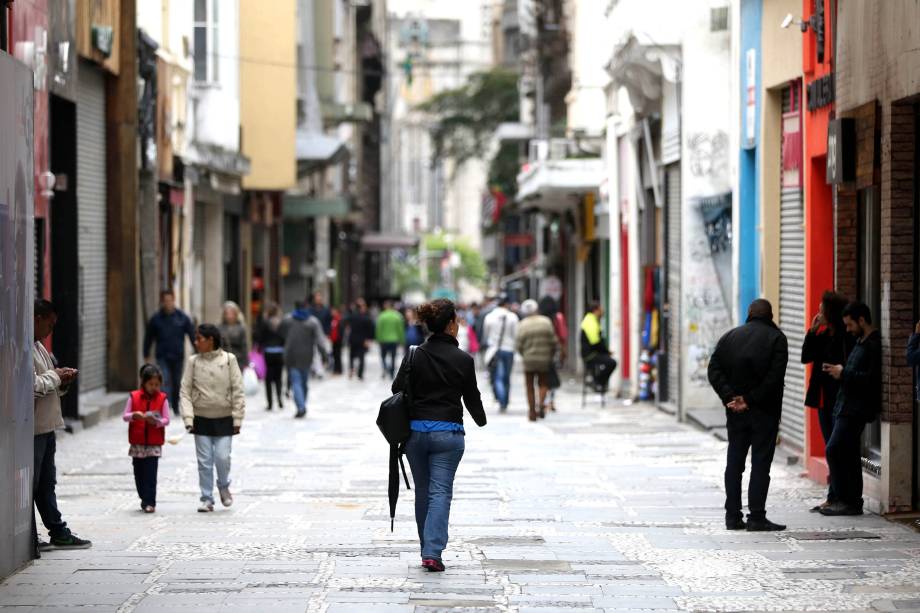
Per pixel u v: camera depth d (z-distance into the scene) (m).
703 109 52.78
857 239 33.34
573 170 85.44
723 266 53.12
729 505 28.47
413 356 23.98
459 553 25.56
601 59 77.31
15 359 23.52
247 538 27.34
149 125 59.75
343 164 164.62
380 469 39.19
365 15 185.00
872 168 30.89
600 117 86.19
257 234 105.12
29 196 24.41
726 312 53.16
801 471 37.22
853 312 29.47
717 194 52.91
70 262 49.28
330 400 68.06
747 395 28.22
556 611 20.80
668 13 52.72
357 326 85.81
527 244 137.25
